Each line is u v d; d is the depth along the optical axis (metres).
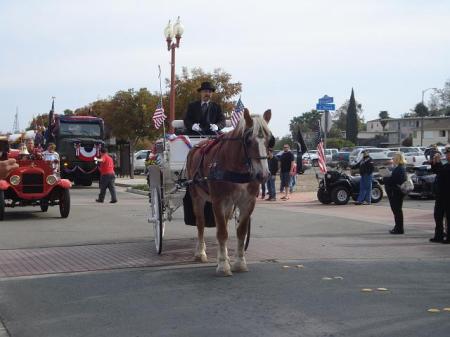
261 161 7.75
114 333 5.80
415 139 103.69
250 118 7.88
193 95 34.94
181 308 6.70
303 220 15.99
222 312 6.50
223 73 35.59
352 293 7.35
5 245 11.37
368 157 21.08
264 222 15.51
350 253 10.49
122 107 43.06
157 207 10.16
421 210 19.02
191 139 10.75
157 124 16.48
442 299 7.08
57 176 16.42
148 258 9.92
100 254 10.34
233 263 9.21
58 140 30.62
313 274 8.53
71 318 6.37
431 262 9.66
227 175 8.08
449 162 11.89
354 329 5.81
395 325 5.95
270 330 5.80
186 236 12.63
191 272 8.73
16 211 18.44
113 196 21.89
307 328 5.85
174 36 23.45
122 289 7.68
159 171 10.22
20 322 6.25
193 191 9.44
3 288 7.79
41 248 11.02
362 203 21.19
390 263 9.52
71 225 14.68
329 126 21.42
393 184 13.23
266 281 8.05
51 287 7.82
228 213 8.55
